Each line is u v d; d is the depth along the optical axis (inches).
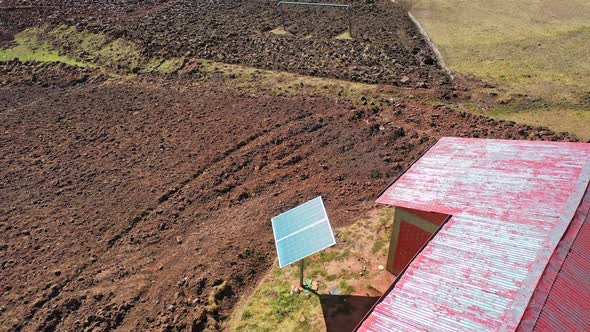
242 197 665.6
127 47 1192.8
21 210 663.8
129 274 551.2
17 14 1498.5
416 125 784.3
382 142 748.0
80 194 689.6
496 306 315.6
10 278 552.7
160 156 764.6
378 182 662.5
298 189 667.4
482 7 1222.9
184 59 1086.4
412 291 346.3
